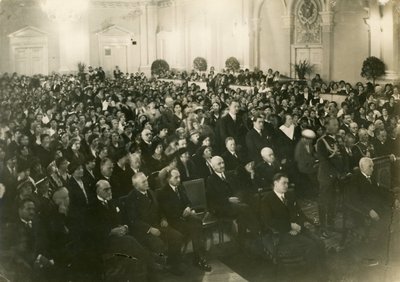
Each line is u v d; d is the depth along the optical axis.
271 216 6.00
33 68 21.86
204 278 5.66
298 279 5.76
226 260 6.03
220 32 18.44
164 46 22.95
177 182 6.20
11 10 21.17
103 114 10.75
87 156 7.25
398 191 7.00
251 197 6.62
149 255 5.84
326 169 7.24
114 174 6.79
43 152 7.67
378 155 7.91
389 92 10.56
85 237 5.85
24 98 13.66
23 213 5.83
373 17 12.12
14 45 21.42
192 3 20.20
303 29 15.46
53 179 6.65
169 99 11.55
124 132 8.85
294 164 7.80
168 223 6.07
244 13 16.94
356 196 6.86
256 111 9.01
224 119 8.84
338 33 13.73
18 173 6.66
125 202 6.07
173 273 5.80
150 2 23.25
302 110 9.80
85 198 6.11
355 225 6.75
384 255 6.17
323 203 7.01
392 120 8.61
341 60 13.72
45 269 5.70
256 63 16.84
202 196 6.82
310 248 5.94
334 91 11.87
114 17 23.31
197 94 12.55
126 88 15.87
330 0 13.69
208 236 6.69
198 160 7.27
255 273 5.66
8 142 7.90
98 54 23.25
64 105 12.50
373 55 12.24
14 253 5.69
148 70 23.75
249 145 8.23
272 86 13.62
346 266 6.02
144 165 7.13
